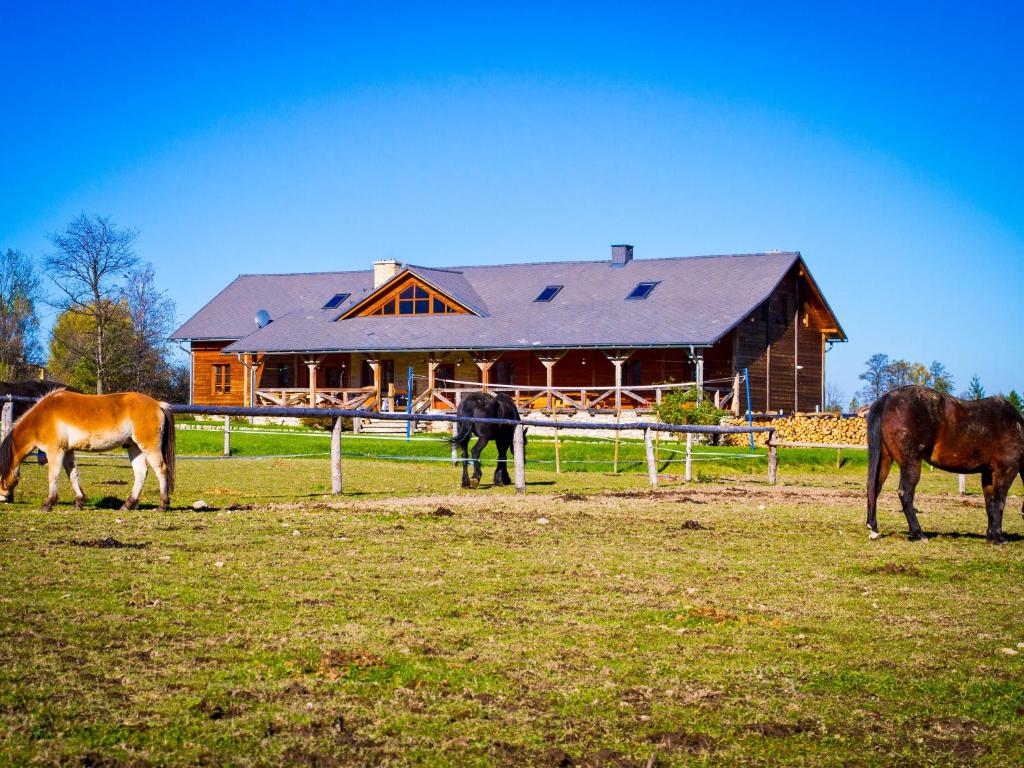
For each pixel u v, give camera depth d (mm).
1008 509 17859
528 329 43594
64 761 5359
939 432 13047
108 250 57219
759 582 10344
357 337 46562
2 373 67500
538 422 19062
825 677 7336
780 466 28859
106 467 20500
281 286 55812
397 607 8711
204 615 8102
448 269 51062
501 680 6992
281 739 5832
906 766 5918
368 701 6496
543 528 13500
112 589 8719
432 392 44750
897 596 9875
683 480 23188
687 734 6203
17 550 10086
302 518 13367
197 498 15891
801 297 47250
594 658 7562
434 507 15250
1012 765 5965
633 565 11000
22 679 6402
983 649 8117
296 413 16703
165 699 6277
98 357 58500
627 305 44156
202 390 53031
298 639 7621
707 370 43062
